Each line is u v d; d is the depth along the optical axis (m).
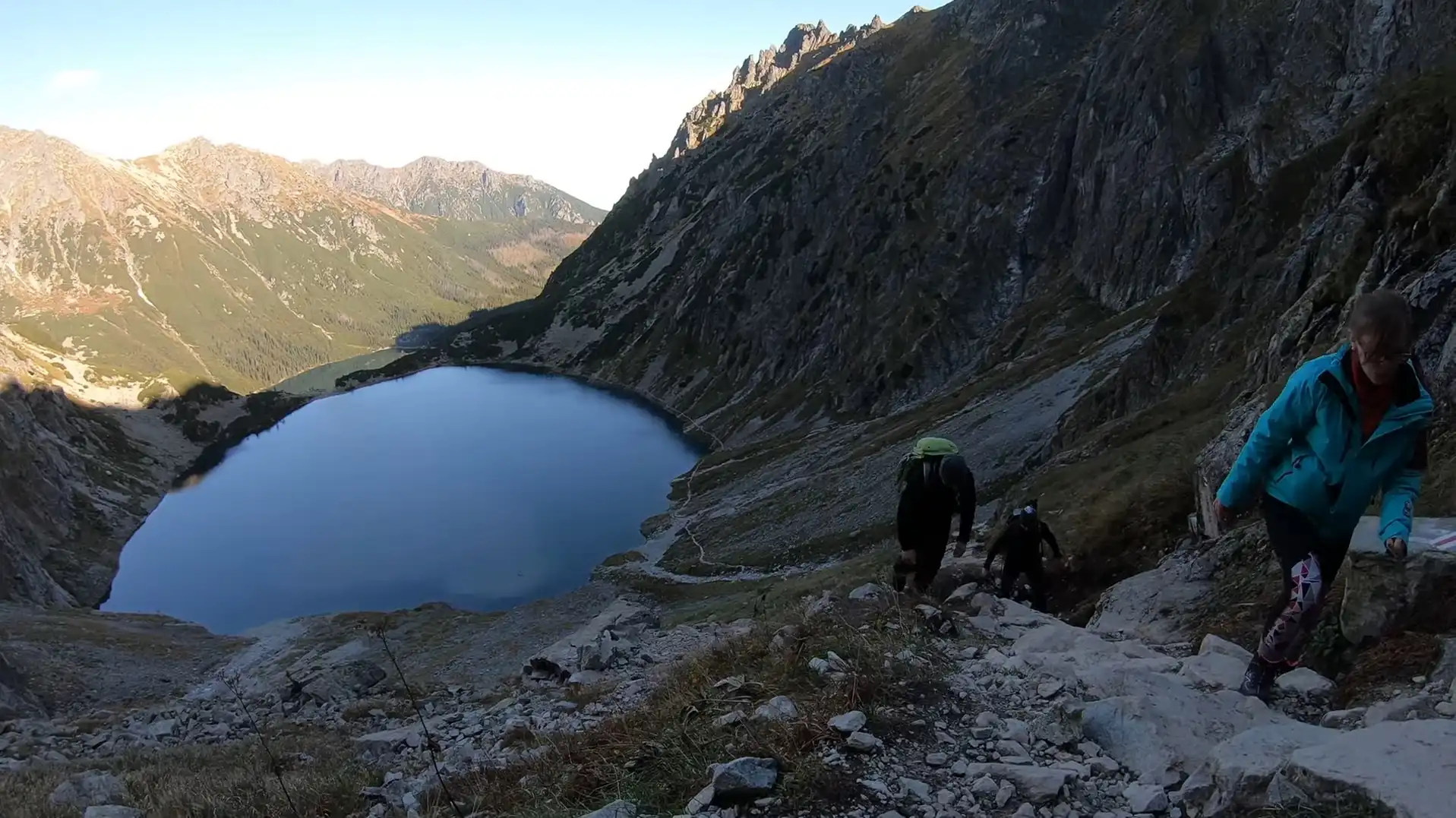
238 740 24.38
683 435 191.38
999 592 14.38
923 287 153.50
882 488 88.19
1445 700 6.33
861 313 165.75
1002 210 153.88
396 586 116.69
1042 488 39.66
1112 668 7.56
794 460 125.94
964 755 6.61
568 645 28.58
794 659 8.64
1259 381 35.44
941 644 8.95
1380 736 5.31
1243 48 118.25
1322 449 6.34
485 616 70.56
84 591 133.75
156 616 83.44
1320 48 104.00
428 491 166.12
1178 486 24.42
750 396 192.00
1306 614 6.65
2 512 142.62
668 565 94.06
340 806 11.26
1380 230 33.72
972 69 198.12
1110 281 122.56
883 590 10.70
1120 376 65.94
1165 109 121.12
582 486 157.12
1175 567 13.14
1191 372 56.47
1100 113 135.75
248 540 150.62
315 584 122.94
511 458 187.62
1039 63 185.12
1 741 28.83
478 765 11.42
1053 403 86.88
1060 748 6.64
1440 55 90.25
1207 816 5.43
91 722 31.84
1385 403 6.19
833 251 192.00
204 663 65.31
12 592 103.94
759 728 7.16
